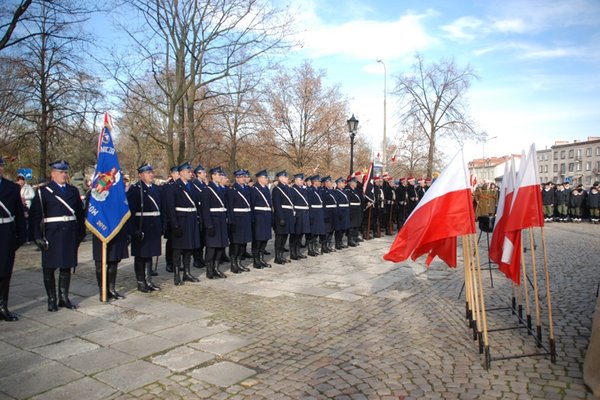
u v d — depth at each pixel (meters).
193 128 17.64
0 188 6.15
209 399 3.89
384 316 6.37
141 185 7.91
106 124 7.25
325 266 10.27
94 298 7.37
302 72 30.03
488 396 3.86
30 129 22.47
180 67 16.81
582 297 7.15
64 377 4.32
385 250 12.85
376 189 15.73
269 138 29.86
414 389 4.03
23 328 5.81
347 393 3.97
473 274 5.11
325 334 5.59
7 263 6.09
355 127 16.83
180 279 8.40
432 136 37.25
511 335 5.45
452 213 4.79
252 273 9.47
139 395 3.96
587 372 4.04
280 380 4.26
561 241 14.62
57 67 19.08
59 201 6.64
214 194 8.93
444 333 5.61
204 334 5.57
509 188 5.51
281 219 10.34
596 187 22.23
